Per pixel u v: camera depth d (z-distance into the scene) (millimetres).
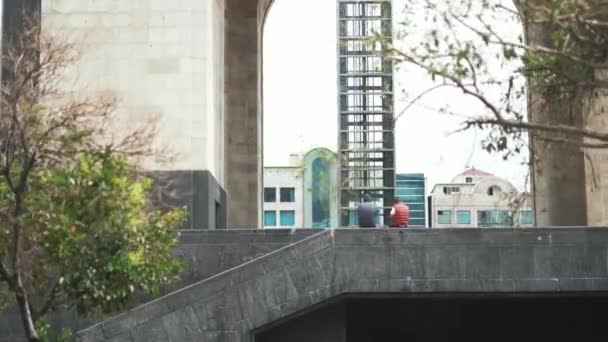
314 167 84688
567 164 38281
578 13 15555
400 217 29344
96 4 31062
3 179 18703
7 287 20203
